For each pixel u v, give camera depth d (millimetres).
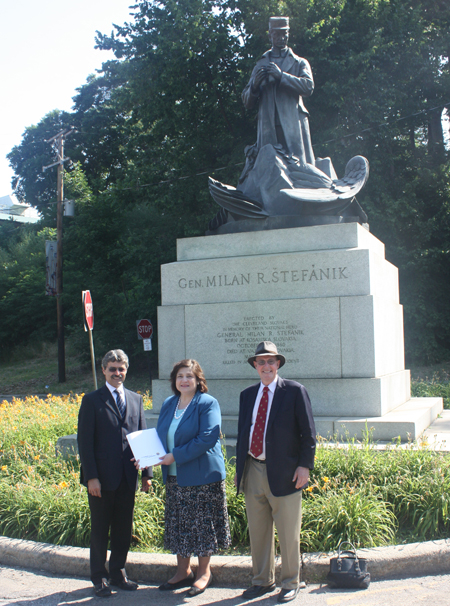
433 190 24266
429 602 4031
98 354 29953
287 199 9344
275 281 8656
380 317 8508
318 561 4566
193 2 23984
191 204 26891
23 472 7000
